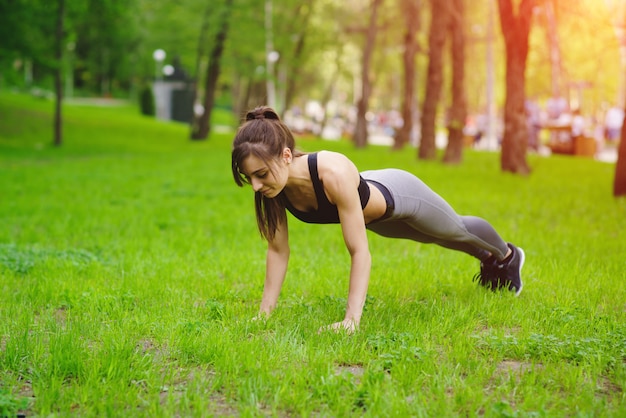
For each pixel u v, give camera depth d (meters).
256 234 9.07
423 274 6.10
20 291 5.52
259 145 3.84
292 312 4.68
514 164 19.09
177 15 34.34
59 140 29.14
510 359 3.82
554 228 9.25
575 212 10.94
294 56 39.56
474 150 36.06
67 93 63.03
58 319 4.78
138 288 5.57
